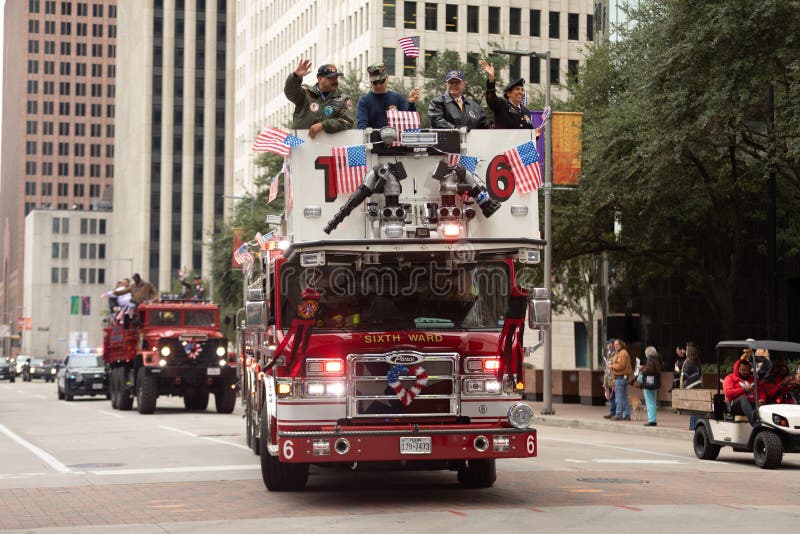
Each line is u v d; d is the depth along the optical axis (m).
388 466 14.04
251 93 118.19
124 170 177.75
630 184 34.94
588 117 39.25
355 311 13.22
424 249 12.95
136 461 19.19
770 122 28.95
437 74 50.00
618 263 44.53
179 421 31.52
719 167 37.62
